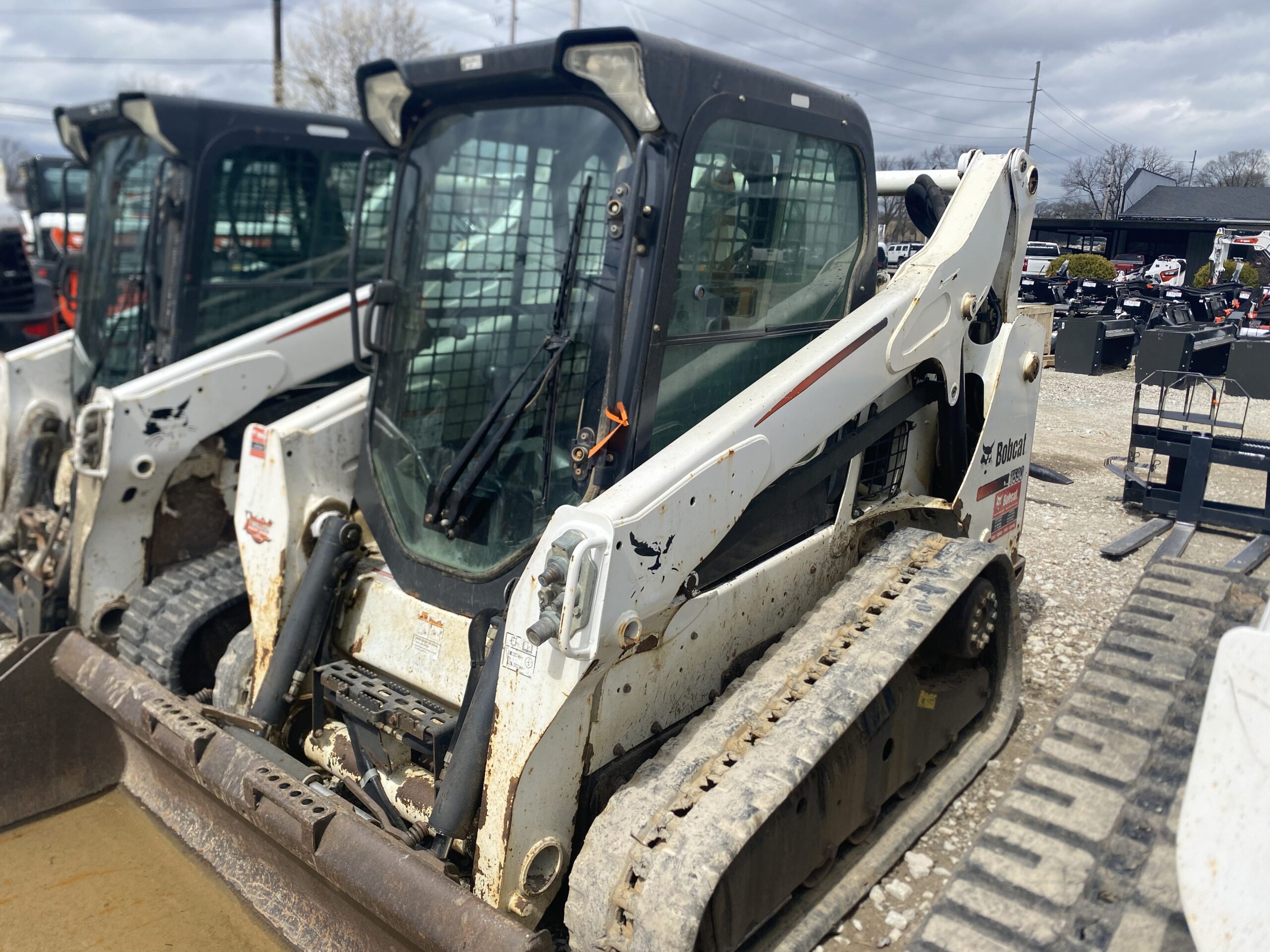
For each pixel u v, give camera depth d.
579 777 2.46
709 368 2.84
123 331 4.85
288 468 3.23
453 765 2.46
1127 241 34.75
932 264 3.44
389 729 2.73
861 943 2.84
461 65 2.84
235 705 3.31
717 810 2.34
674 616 2.61
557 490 2.72
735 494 2.61
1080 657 4.81
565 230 2.74
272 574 3.23
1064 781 2.25
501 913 2.10
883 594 3.18
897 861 3.18
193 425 4.20
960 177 3.97
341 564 3.14
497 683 2.41
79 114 4.93
